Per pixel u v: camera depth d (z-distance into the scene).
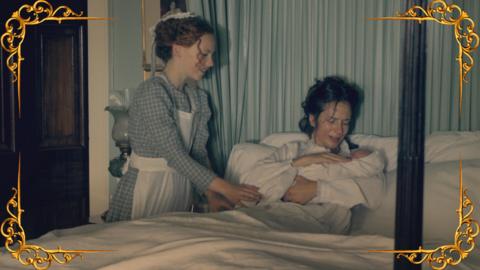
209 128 2.85
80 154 3.78
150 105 2.51
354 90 2.65
